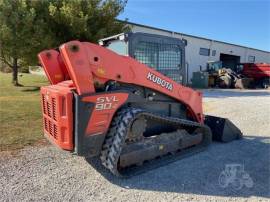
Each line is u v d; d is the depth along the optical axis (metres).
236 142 6.30
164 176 4.40
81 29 16.64
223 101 13.56
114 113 4.23
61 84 4.62
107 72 4.14
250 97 15.77
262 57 41.50
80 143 3.91
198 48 29.09
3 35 16.12
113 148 4.15
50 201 3.60
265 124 8.22
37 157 5.13
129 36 4.60
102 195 3.78
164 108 5.12
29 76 30.64
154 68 4.98
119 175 4.23
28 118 8.47
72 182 4.15
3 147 5.66
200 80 25.22
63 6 16.72
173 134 5.13
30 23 16.12
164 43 5.07
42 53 4.86
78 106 3.84
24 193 3.80
